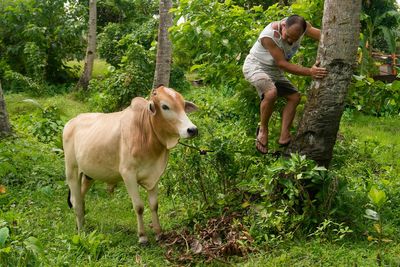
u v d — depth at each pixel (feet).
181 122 13.52
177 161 17.31
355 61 13.88
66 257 12.90
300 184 13.76
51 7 49.70
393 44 39.58
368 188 16.11
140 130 14.03
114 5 61.52
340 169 19.57
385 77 39.68
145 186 14.52
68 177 16.06
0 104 24.29
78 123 15.78
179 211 16.80
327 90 13.85
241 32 17.56
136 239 14.99
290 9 17.67
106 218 17.03
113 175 14.82
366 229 13.93
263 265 12.30
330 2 13.55
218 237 13.85
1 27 49.01
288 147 14.88
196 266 12.85
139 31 49.96
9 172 20.04
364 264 12.03
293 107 15.25
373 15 39.17
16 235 12.93
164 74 26.43
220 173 16.29
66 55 51.67
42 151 23.07
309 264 12.21
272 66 14.61
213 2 17.44
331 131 14.15
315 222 13.73
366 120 33.45
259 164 16.26
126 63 38.52
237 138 17.22
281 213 13.67
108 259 13.37
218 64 17.87
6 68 46.44
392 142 26.86
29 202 18.11
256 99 17.63
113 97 36.96
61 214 17.35
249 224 14.21
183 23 17.38
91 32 45.39
